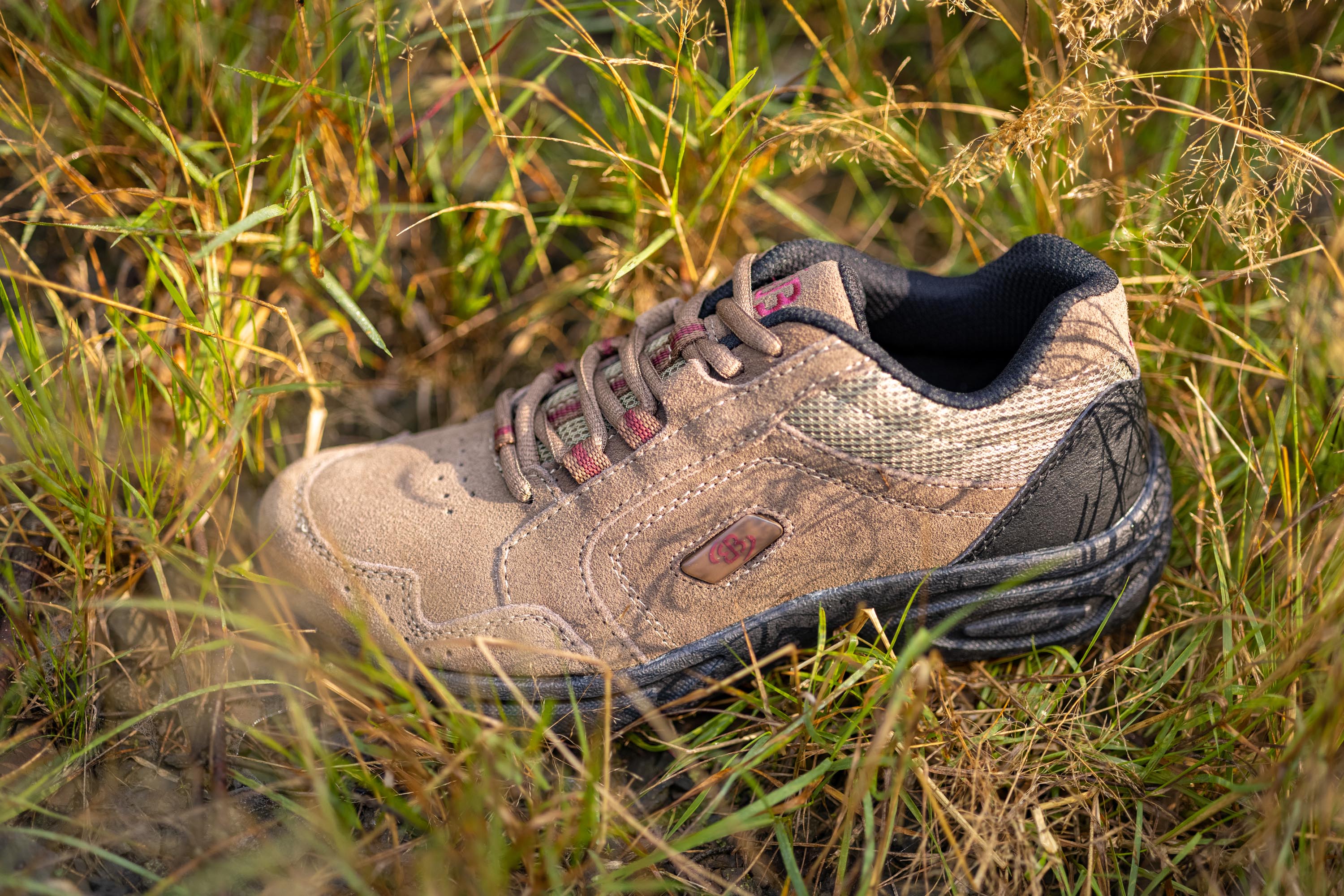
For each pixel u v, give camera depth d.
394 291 0.71
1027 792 0.59
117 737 0.60
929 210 0.77
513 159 0.71
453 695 0.60
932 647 0.61
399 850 0.57
